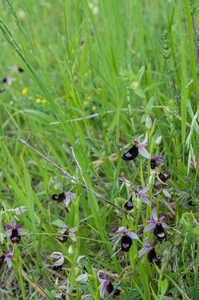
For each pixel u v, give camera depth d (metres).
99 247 0.75
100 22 1.38
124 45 1.14
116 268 0.68
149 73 0.81
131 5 1.01
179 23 0.67
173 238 0.70
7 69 1.29
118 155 0.77
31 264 0.76
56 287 0.67
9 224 0.67
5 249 0.73
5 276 0.76
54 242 0.73
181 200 0.70
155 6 1.14
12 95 1.02
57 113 0.69
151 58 0.94
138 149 0.65
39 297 0.72
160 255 0.71
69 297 0.66
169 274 0.67
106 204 0.75
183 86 0.67
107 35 0.89
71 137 0.68
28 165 0.89
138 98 0.87
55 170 0.81
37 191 0.85
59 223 0.68
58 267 0.66
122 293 0.67
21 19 1.40
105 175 0.80
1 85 1.15
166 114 0.70
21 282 0.67
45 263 0.75
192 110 0.74
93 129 0.88
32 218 0.67
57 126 0.83
